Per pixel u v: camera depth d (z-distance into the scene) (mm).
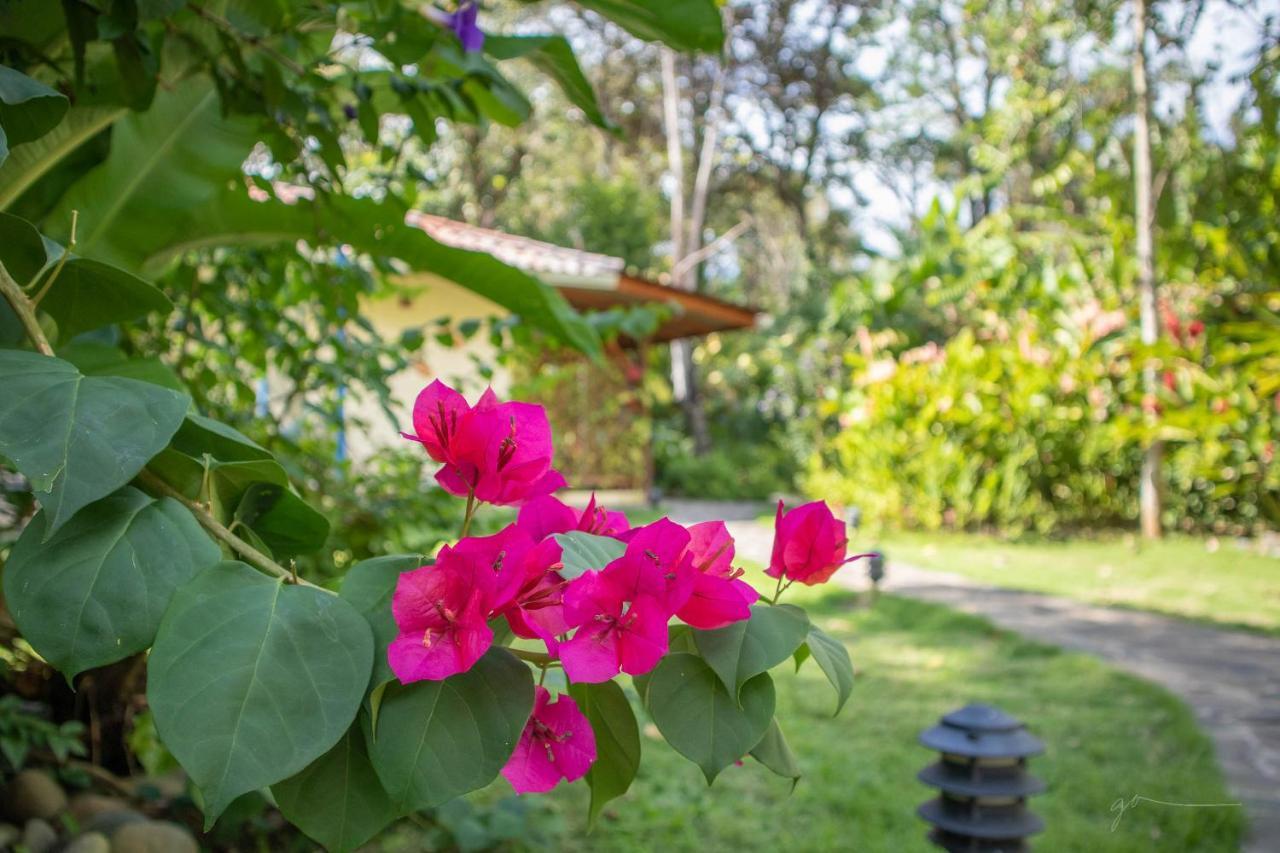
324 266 2969
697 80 23609
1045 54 13672
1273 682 4777
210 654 697
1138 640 5715
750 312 11625
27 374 768
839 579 7797
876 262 12578
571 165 24828
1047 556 9164
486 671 750
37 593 732
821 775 3641
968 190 13125
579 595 732
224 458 955
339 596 786
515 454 834
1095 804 3270
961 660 5289
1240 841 2977
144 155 2234
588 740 817
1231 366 9914
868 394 11320
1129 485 10906
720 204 26406
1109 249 10961
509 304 2582
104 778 2969
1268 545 9680
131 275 980
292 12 1874
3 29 1695
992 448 10773
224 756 657
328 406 3240
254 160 3455
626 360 13086
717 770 762
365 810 743
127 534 769
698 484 16219
